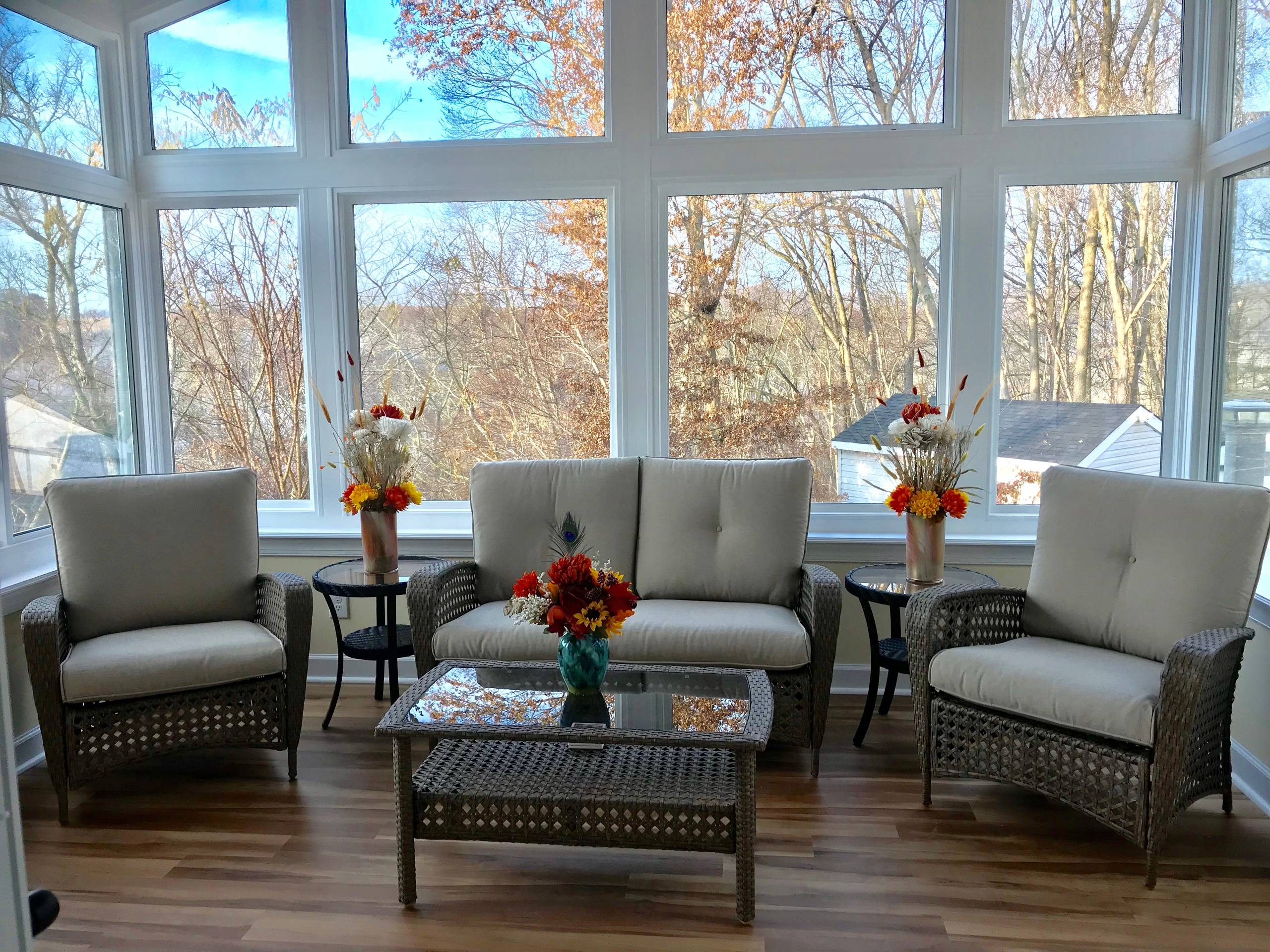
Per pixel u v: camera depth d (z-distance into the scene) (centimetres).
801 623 324
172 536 329
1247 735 301
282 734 308
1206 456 360
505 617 323
